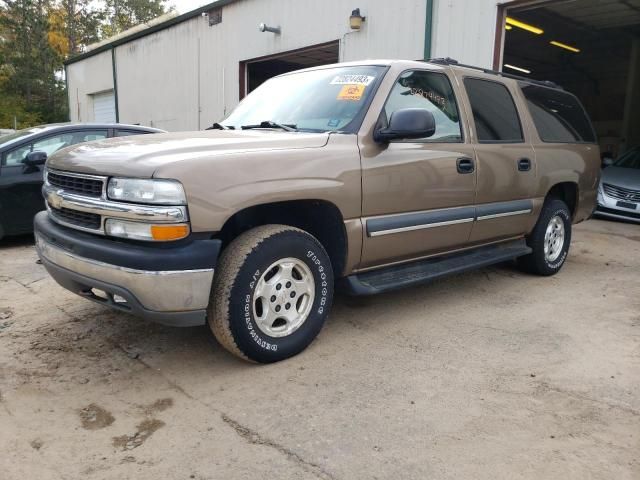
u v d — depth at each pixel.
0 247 6.63
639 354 3.50
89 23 43.75
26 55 37.47
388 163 3.60
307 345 3.41
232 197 2.83
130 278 2.71
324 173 3.24
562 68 18.66
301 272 3.31
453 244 4.27
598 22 12.84
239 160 2.92
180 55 15.48
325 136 3.40
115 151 3.04
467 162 4.19
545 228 5.21
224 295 2.96
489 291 4.88
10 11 37.94
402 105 3.81
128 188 2.73
